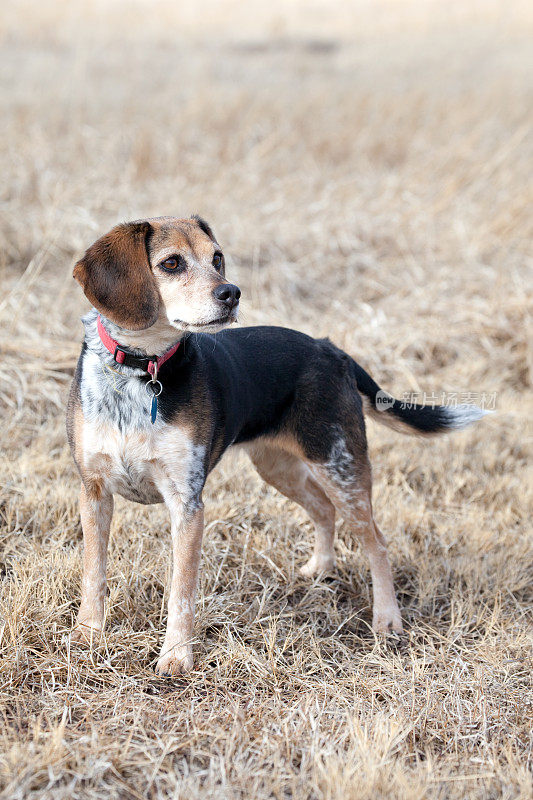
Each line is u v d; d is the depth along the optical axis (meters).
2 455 7.44
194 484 5.28
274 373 6.00
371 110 17.38
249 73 20.97
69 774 4.32
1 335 8.85
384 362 9.70
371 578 6.67
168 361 5.13
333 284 11.09
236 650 5.39
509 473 8.29
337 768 4.27
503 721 5.06
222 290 4.93
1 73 18.33
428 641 5.84
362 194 13.30
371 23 30.61
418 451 8.46
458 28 30.38
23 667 5.15
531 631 5.98
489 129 16.67
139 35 24.78
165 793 4.30
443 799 4.30
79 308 9.61
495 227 12.10
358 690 5.29
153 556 6.28
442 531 7.17
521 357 10.09
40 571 5.91
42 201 11.45
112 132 14.77
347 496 6.14
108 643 5.36
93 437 5.18
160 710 4.91
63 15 24.78
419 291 10.79
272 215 12.35
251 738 4.73
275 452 6.53
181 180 13.00
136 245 5.01
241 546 6.66
